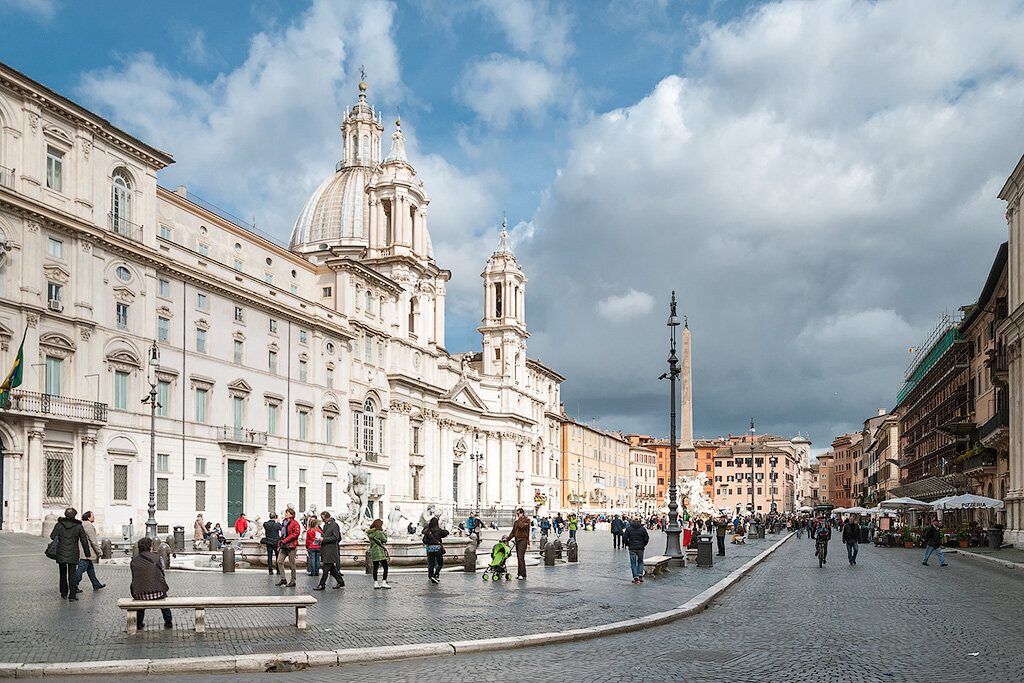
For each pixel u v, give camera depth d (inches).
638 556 1078.4
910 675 495.5
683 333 3090.6
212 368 2471.7
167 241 2335.1
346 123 4842.5
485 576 1117.7
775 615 782.5
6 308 1831.9
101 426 2038.6
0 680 476.4
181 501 2322.8
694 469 3014.3
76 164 2036.2
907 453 4111.7
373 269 3420.3
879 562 1647.4
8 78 1841.8
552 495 5669.3
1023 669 513.0
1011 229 1915.6
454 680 477.7
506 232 5270.7
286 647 558.3
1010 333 1913.1
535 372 5590.6
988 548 1975.9
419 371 3836.1
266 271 2940.5
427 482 3878.0
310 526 1158.3
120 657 523.8
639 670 507.2
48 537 1769.2
